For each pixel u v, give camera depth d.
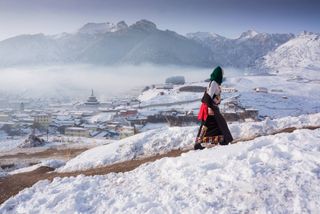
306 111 176.50
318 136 8.68
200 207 6.02
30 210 8.48
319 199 5.38
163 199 6.93
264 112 160.75
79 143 51.12
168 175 8.20
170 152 16.30
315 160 6.71
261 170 6.70
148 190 7.73
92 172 14.91
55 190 9.71
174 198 6.76
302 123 15.95
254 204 5.73
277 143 8.28
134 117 132.75
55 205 8.59
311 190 5.66
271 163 6.96
